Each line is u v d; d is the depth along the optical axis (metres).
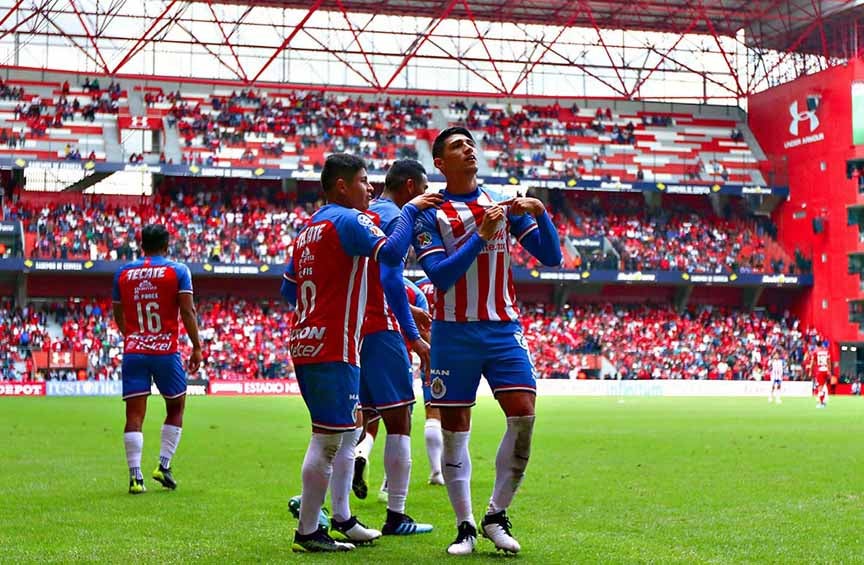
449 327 8.54
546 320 67.75
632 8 71.06
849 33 70.75
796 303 70.88
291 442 21.55
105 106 68.88
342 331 8.50
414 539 9.27
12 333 58.72
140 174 66.69
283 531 9.49
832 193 67.69
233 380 57.75
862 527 9.84
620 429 27.20
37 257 60.06
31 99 68.19
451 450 8.55
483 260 8.49
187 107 69.88
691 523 10.09
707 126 75.88
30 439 21.97
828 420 32.38
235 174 63.69
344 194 8.81
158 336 12.73
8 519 10.23
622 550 8.52
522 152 71.94
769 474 14.98
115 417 31.88
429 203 8.56
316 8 66.00
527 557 8.20
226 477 14.32
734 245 71.12
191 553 8.30
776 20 72.56
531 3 70.06
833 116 67.62
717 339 67.81
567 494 12.46
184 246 63.53
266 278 67.25
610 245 68.88
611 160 72.31
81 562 7.88
